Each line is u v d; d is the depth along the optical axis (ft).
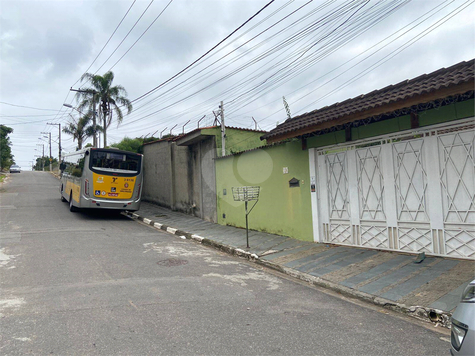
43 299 16.24
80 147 104.22
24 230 35.27
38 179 122.83
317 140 28.60
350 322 14.58
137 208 47.80
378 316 15.40
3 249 26.53
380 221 24.30
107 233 35.83
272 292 18.71
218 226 41.68
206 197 46.98
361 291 18.01
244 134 47.70
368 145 25.00
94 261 23.77
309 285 20.36
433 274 18.74
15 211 49.52
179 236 37.14
